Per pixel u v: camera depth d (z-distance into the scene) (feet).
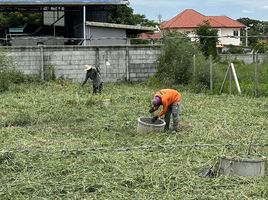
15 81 71.05
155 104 37.55
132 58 79.15
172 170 26.23
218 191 23.40
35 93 62.28
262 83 67.82
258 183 24.50
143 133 38.04
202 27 108.78
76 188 23.66
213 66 70.49
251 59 108.17
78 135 37.78
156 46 79.61
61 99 56.08
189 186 23.94
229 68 63.36
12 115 45.78
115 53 78.38
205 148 31.37
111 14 132.77
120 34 92.73
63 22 113.39
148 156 29.27
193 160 28.58
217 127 39.88
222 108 51.08
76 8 100.22
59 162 27.55
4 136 36.65
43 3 91.50
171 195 22.72
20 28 112.78
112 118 45.14
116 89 68.39
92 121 43.98
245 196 22.58
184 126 40.91
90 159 28.14
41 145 33.65
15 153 28.89
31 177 25.11
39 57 75.05
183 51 74.64
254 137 35.86
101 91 62.64
